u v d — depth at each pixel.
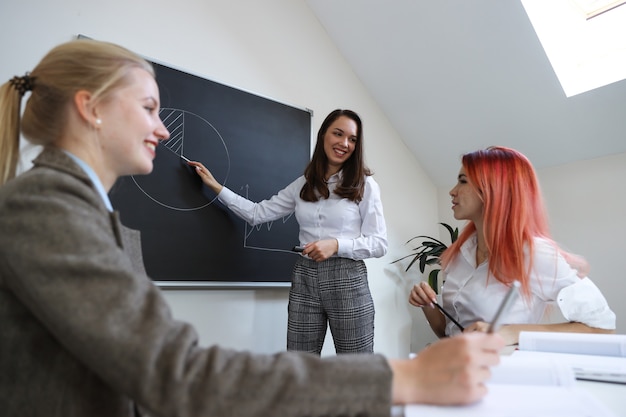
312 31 2.39
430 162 2.89
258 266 1.81
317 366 0.37
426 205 2.90
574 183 2.32
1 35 1.36
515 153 1.23
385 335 2.40
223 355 0.37
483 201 1.21
